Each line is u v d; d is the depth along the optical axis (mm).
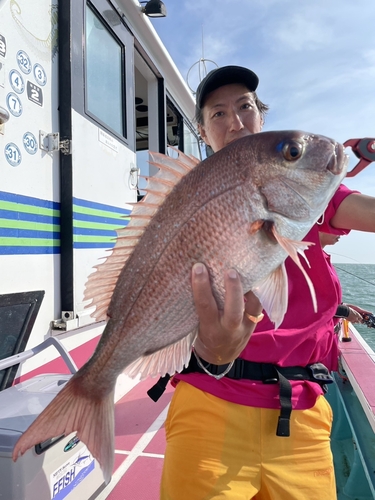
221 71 785
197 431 613
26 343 854
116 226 1308
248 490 572
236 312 469
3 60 822
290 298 653
